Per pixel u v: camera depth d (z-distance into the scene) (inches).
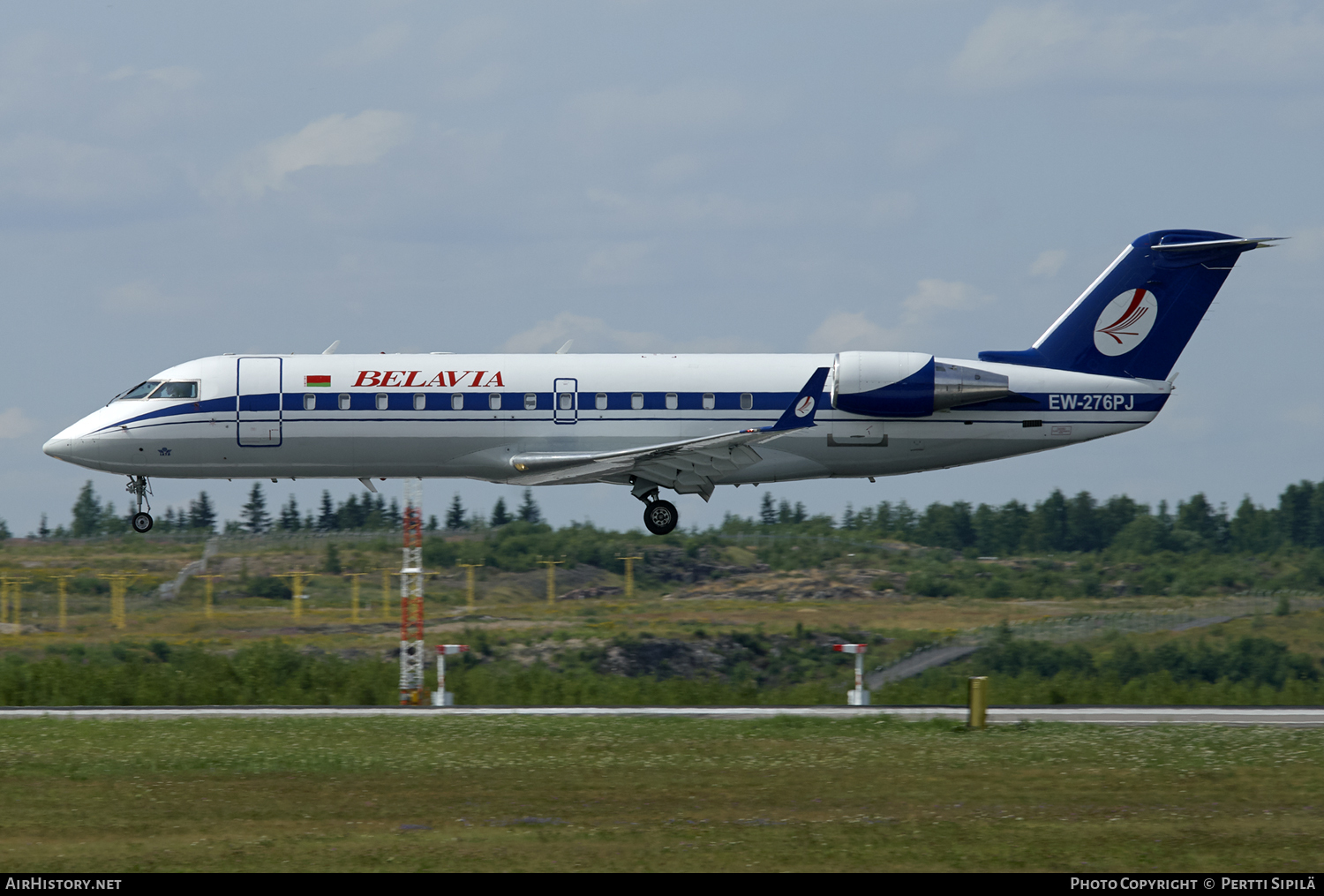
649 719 3587.6
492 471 4901.6
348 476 4938.5
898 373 4879.4
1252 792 2669.8
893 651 5989.2
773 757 2989.7
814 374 4635.8
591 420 4835.1
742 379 4894.2
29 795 2620.6
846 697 4557.1
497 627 5915.4
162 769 2869.1
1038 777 2790.4
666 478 4911.4
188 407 4840.1
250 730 3405.5
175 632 5605.3
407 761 2945.4
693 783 2728.8
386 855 2161.7
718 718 3641.7
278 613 5959.6
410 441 4832.7
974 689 3444.9
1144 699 4645.7
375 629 5757.9
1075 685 4798.2
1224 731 3373.5
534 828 2353.6
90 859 2140.7
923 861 2150.6
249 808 2516.0
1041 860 2161.7
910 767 2886.3
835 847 2234.3
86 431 4867.1
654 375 4877.0
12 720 3619.6
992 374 4965.6
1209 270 5132.9
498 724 3499.0
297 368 4867.1
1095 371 5142.7
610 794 2632.9
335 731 3383.4
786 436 4943.4
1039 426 5044.3
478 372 4859.7
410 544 4963.1
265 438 4835.1
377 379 4840.1
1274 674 5910.4
